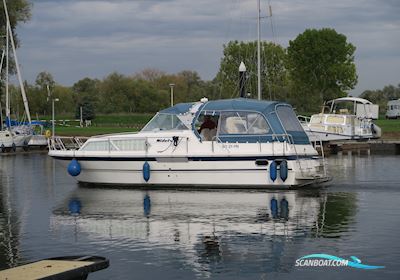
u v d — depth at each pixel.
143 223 17.52
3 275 9.66
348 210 19.20
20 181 28.88
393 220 17.47
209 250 14.34
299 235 15.70
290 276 12.30
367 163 37.38
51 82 94.25
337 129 48.44
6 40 56.66
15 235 16.27
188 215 18.61
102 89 108.50
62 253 14.27
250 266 13.00
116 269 12.88
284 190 23.42
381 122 79.06
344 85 91.19
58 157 26.03
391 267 12.77
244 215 18.53
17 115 64.50
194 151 23.81
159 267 13.00
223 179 23.77
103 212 19.44
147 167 24.33
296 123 24.98
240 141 23.61
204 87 110.81
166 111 25.38
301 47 92.06
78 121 83.88
